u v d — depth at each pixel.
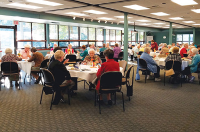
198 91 5.59
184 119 3.62
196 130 3.17
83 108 4.19
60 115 3.80
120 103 4.52
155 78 6.98
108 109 4.14
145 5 8.50
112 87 3.89
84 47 8.16
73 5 8.41
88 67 5.00
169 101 4.68
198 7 9.02
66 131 3.13
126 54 10.05
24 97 4.95
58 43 14.17
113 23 15.98
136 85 6.32
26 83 6.52
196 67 6.34
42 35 12.95
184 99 4.84
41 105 4.37
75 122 3.48
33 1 7.60
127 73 4.57
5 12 9.00
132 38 22.00
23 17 9.79
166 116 3.76
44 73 4.17
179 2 7.93
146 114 3.86
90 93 5.35
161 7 9.01
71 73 4.60
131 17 12.63
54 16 11.20
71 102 4.59
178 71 6.09
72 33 15.09
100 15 11.55
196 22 16.06
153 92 5.48
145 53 6.64
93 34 17.06
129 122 3.48
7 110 4.06
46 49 12.72
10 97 4.95
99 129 3.20
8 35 11.02
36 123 3.43
